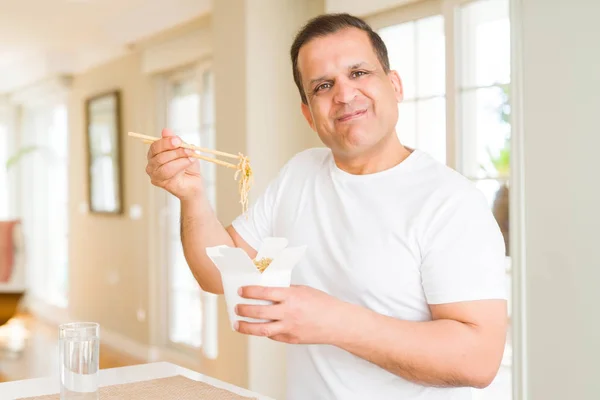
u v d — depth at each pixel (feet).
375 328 3.51
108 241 18.31
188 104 15.38
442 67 9.34
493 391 8.72
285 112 11.50
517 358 7.87
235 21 11.32
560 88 7.34
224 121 11.62
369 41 4.18
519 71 7.73
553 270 7.47
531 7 7.59
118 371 4.81
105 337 18.43
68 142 20.62
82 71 19.65
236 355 11.39
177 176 4.33
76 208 20.27
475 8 8.96
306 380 4.38
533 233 7.67
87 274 19.61
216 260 3.34
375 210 4.17
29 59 21.16
